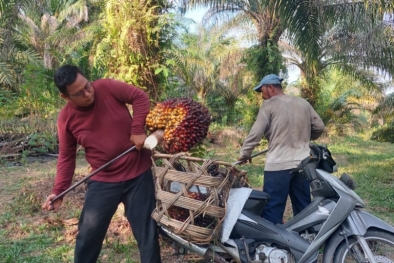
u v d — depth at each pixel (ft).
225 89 64.03
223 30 47.78
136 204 9.39
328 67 50.98
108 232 13.98
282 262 9.86
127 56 15.58
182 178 8.75
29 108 34.19
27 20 46.98
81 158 29.45
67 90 8.38
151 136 8.98
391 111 55.16
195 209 8.68
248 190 9.97
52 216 15.84
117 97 9.27
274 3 28.14
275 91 12.66
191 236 8.89
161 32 16.25
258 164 29.40
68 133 9.37
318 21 27.61
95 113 9.02
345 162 31.99
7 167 25.68
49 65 44.09
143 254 9.49
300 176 12.83
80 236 9.43
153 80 16.03
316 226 10.41
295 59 51.57
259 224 10.07
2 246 12.91
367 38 32.58
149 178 9.54
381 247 12.25
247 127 45.19
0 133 32.37
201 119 9.06
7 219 15.51
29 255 12.42
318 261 11.98
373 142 52.26
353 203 9.95
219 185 8.70
